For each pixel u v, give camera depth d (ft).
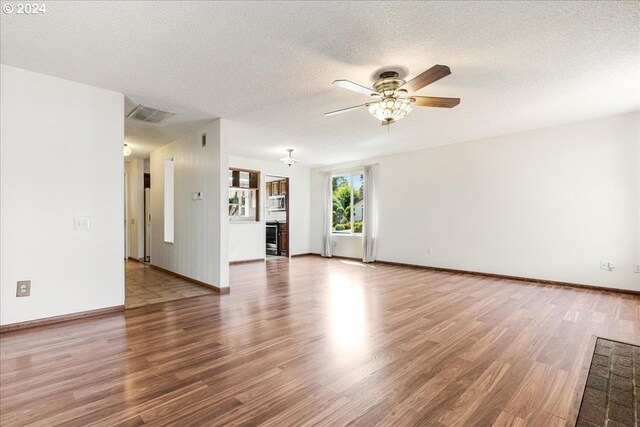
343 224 26.40
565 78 9.84
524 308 11.48
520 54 8.40
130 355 7.54
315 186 28.19
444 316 10.57
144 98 11.48
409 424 5.08
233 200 24.34
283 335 8.86
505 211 16.97
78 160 10.19
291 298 12.95
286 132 16.17
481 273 17.85
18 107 9.16
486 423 5.10
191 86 10.41
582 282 14.62
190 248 16.11
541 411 5.42
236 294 13.64
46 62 8.78
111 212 10.84
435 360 7.33
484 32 7.38
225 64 8.90
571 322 9.93
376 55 8.43
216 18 6.80
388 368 6.94
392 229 22.25
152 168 20.25
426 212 20.33
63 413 5.30
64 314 9.90
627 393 5.96
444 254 19.48
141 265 21.09
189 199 16.17
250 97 11.35
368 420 5.17
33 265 9.38
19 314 9.14
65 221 9.94
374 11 6.61
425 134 16.69
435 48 8.09
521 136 16.38
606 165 14.02
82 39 7.60
